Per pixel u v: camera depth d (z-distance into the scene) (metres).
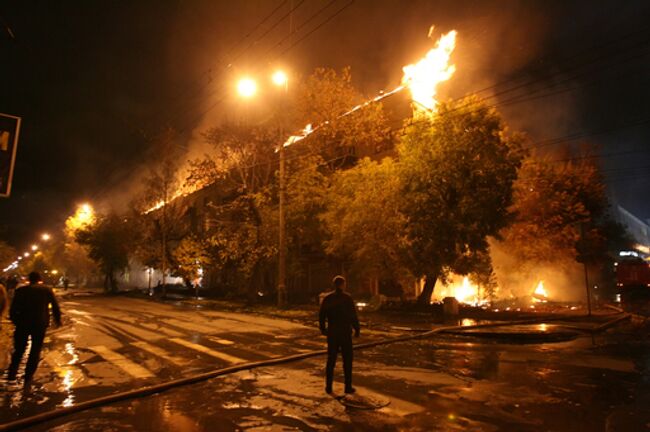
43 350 11.01
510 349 11.15
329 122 22.83
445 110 20.27
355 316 7.14
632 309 22.92
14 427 5.44
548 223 27.06
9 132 8.91
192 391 7.20
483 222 19.50
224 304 27.36
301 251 30.33
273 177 26.78
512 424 5.56
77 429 5.52
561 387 7.33
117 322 17.41
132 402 6.63
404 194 20.73
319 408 6.23
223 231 25.88
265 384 7.59
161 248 38.72
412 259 20.42
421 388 7.26
